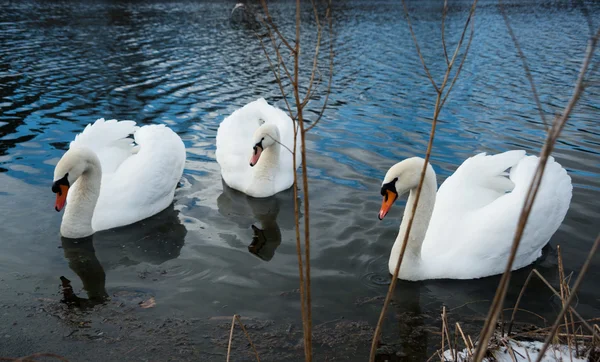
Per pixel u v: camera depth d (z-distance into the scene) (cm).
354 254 685
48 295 593
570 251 691
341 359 490
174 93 1520
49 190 856
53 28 2723
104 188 788
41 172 921
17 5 3703
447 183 732
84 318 550
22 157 984
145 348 502
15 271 641
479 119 1300
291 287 611
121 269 654
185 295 594
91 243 721
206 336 520
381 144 1098
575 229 745
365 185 896
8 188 855
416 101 1473
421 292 609
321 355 495
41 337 517
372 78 1789
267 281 624
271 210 840
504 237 638
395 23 3475
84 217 730
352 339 519
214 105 1400
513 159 703
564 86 1689
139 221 796
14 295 589
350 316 557
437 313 568
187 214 823
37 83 1588
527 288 617
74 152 714
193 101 1436
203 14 3600
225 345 507
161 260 677
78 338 517
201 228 773
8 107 1324
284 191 916
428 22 3581
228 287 611
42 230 743
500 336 497
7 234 727
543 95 1564
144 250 705
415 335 529
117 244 721
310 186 895
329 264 661
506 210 651
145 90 1548
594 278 630
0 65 1819
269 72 1859
